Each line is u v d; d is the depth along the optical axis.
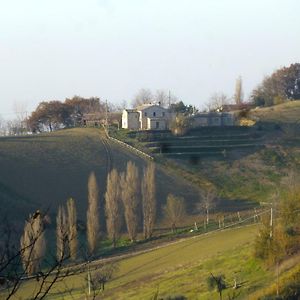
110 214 132.62
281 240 89.00
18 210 147.25
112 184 135.00
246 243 107.88
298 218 94.12
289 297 73.56
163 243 131.88
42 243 71.56
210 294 80.06
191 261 105.56
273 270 85.81
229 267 93.75
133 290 90.88
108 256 118.94
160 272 101.06
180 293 83.31
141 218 149.25
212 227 143.12
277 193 133.88
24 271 14.38
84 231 128.62
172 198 148.12
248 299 74.94
